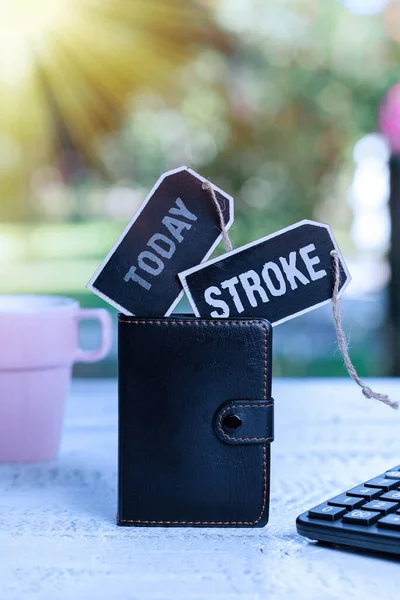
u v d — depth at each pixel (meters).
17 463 0.84
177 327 0.71
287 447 0.88
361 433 0.92
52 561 0.65
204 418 0.71
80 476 0.81
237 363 0.71
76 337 0.85
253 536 0.69
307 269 0.72
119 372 0.71
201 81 6.17
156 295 0.72
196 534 0.69
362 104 5.67
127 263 0.72
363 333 4.11
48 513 0.73
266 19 5.85
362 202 5.51
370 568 0.63
